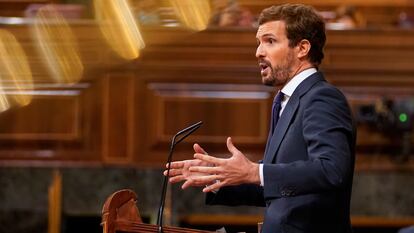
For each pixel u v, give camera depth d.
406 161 13.70
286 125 7.16
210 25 14.22
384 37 13.70
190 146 13.60
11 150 13.64
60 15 14.29
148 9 14.38
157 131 13.62
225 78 13.66
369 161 13.75
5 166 13.62
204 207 13.69
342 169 6.66
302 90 7.21
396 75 13.73
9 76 13.66
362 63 13.73
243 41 13.66
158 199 13.68
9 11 16.03
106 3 14.51
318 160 6.68
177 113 13.62
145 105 13.64
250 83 13.66
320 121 6.88
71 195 13.70
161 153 13.64
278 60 7.30
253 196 7.83
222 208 13.72
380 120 13.59
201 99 13.62
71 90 13.66
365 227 14.16
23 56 13.66
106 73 13.66
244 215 13.73
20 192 13.69
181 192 13.68
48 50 13.66
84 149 13.68
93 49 13.69
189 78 13.68
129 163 13.62
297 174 6.68
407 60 13.73
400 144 13.69
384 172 13.77
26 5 16.03
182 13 14.33
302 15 7.33
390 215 13.79
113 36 13.68
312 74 7.30
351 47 13.73
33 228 13.70
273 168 6.75
